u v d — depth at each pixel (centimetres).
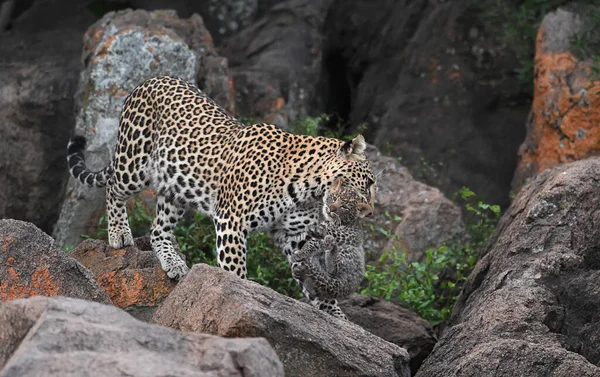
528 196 1333
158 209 1273
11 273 1002
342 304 1302
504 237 1285
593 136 1703
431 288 1397
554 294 1136
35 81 1847
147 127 1259
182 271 1177
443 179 1959
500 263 1248
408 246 1579
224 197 1181
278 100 1884
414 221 1603
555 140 1742
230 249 1165
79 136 1374
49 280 1005
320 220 1175
